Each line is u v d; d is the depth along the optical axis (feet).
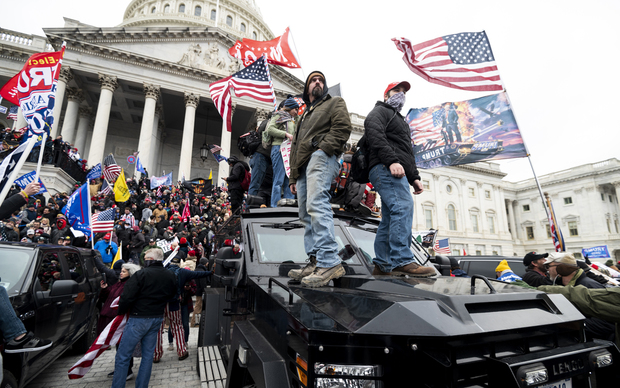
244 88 28.12
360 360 4.66
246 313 8.38
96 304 19.75
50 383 14.71
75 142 105.50
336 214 11.55
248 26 176.35
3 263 12.55
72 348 18.31
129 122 120.06
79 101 97.50
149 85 98.02
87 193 24.56
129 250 37.99
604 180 155.63
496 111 18.01
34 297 12.25
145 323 12.77
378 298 5.54
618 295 8.70
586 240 156.25
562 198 168.14
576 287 9.51
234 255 10.19
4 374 10.12
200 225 47.67
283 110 15.21
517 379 4.64
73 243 31.99
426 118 20.08
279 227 10.28
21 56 99.19
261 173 19.85
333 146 7.63
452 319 4.81
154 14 158.71
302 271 7.77
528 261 18.35
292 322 5.41
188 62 104.01
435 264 11.53
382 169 8.42
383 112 8.70
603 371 5.82
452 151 18.92
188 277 17.25
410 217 8.20
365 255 10.11
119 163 115.55
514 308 5.57
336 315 5.17
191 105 101.60
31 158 50.83
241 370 7.49
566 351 5.32
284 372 5.57
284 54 30.55
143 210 50.52
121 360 12.38
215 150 32.48
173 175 123.65
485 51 18.45
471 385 4.74
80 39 93.50
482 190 150.10
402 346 4.70
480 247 141.90
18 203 11.55
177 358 18.53
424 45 19.31
